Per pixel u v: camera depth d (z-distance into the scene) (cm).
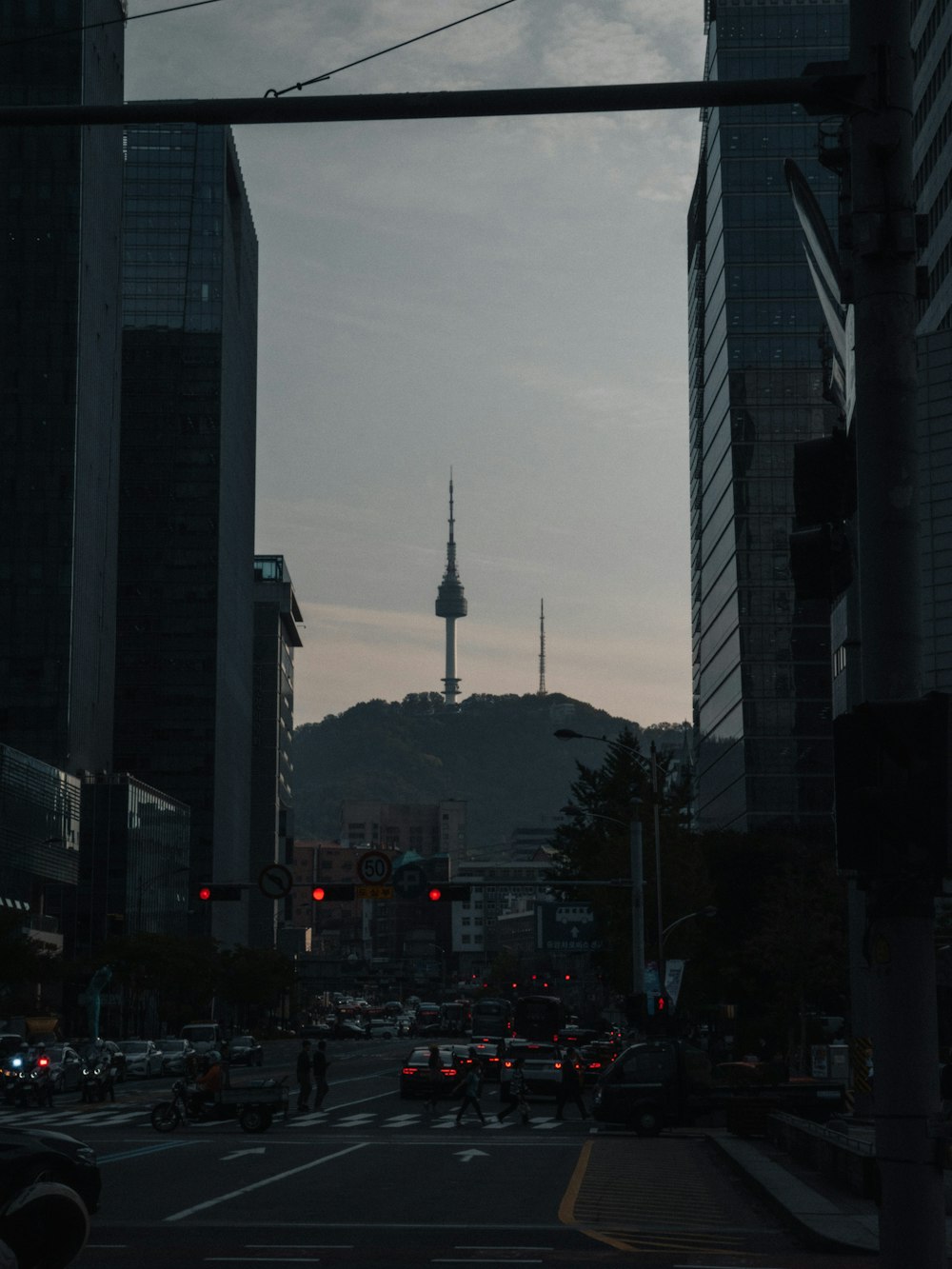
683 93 940
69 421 16575
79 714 16550
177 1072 8100
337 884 5300
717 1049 6675
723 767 19188
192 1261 1691
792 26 18775
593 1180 2767
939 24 10919
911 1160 834
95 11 17300
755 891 9994
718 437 19538
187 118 980
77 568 16488
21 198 16900
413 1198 2434
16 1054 5462
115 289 18912
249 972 16250
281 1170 2927
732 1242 1912
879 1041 853
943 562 9962
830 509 988
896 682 886
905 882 844
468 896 5331
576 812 9831
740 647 17788
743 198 18725
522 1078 4600
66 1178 1745
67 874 14962
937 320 10931
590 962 9475
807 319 18500
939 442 10100
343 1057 11356
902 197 908
